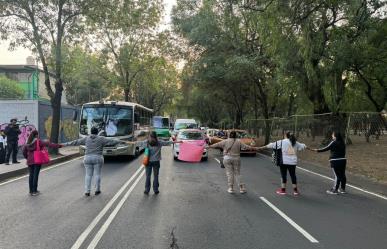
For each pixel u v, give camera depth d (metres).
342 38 21.39
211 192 12.08
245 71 31.00
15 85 51.75
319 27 21.27
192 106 77.81
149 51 48.66
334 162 12.03
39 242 6.91
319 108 26.44
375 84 31.30
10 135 18.38
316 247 6.71
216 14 32.84
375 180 14.33
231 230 7.75
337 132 12.14
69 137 35.53
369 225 8.22
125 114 22.66
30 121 27.88
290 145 11.88
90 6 24.16
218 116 77.31
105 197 11.09
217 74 34.25
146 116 30.66
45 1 23.19
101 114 22.58
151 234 7.44
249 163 21.52
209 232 7.59
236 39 32.62
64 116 34.22
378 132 27.75
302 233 7.56
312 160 21.81
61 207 9.76
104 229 7.76
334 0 16.81
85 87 67.44
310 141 28.75
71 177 15.19
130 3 25.83
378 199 11.12
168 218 8.69
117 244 6.82
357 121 26.77
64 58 24.97
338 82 25.50
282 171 11.97
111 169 17.97
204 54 35.72
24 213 9.11
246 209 9.68
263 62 30.64
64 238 7.15
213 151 29.77
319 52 21.42
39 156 11.54
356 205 10.27
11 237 7.21
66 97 69.00
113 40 47.62
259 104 50.44
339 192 12.18
